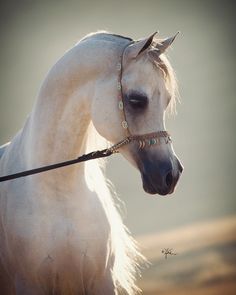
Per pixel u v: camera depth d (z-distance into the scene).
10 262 9.64
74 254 9.27
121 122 8.98
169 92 8.99
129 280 10.22
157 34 9.42
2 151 10.88
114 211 10.14
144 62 8.90
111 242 9.62
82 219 9.37
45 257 9.25
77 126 9.41
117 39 9.36
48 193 9.35
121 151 9.16
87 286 9.42
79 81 9.28
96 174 10.06
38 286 9.36
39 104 9.57
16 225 9.43
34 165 9.61
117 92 9.00
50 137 9.47
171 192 8.91
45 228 9.27
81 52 9.31
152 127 8.86
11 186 9.73
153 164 8.84
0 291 10.12
